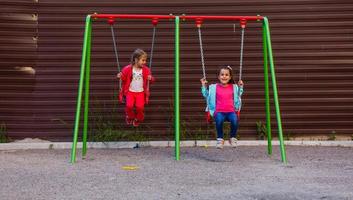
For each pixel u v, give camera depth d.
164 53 10.55
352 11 10.48
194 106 10.53
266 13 10.52
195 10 10.52
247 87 10.55
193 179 7.11
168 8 10.52
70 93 10.48
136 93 9.46
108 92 10.50
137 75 9.41
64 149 10.10
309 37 10.53
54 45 10.48
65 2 10.48
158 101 10.52
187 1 10.52
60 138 10.48
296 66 10.55
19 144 10.16
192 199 6.02
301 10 10.52
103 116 10.47
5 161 8.66
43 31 10.46
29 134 10.45
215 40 10.55
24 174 7.48
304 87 10.55
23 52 10.41
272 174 7.45
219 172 7.61
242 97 10.55
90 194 6.29
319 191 6.38
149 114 10.49
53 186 6.71
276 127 10.57
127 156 9.17
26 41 10.43
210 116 9.37
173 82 10.53
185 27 10.53
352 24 10.47
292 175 7.38
